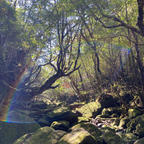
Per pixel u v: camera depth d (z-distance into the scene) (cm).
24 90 1186
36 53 1150
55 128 965
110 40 1166
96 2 898
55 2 1040
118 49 1298
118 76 1508
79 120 1148
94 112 1372
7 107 1059
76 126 877
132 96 1389
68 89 2139
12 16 949
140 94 1219
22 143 723
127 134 838
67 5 984
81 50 1189
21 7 1064
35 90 1249
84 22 1083
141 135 799
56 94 2128
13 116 1038
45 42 1105
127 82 1466
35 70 1380
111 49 1296
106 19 1075
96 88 1711
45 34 1110
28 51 1130
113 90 1484
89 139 641
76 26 1159
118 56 1451
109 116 1238
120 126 1007
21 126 966
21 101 1175
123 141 757
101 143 740
